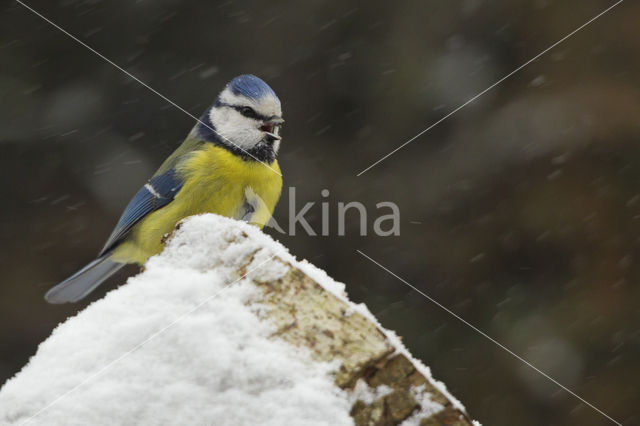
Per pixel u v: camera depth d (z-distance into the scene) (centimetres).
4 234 1140
